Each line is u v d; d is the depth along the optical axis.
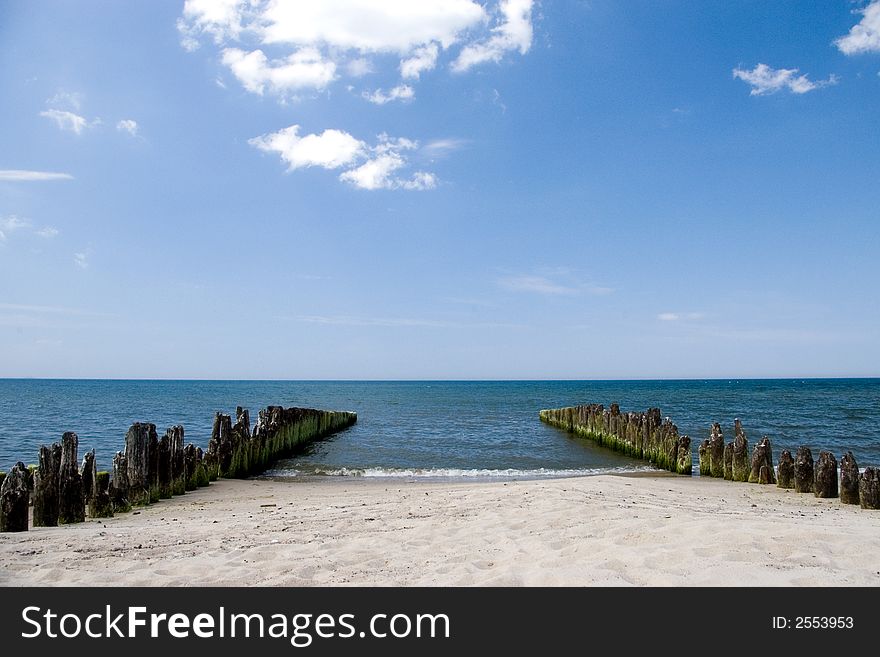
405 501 11.30
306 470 19.98
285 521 9.36
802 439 29.78
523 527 8.09
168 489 13.63
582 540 7.03
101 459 22.30
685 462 18.77
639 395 87.75
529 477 18.53
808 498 13.29
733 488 14.90
